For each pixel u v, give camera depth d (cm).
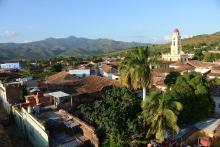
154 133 2858
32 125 3278
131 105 3095
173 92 3406
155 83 5525
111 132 2723
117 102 3147
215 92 4856
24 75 8006
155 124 2759
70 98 3825
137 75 3581
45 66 12638
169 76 4775
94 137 2808
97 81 4803
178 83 3753
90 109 3225
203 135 3119
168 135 3012
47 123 3097
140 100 3300
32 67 11988
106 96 3400
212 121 3381
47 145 2794
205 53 13125
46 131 2795
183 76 3859
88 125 2939
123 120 2816
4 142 2541
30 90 4550
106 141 2794
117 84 4556
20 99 4559
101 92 4278
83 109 3266
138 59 3666
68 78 5528
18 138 3603
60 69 9850
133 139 2847
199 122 3403
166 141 2881
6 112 4656
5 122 4091
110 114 2825
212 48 17225
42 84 4950
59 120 3222
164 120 2748
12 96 4647
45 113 3506
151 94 2839
